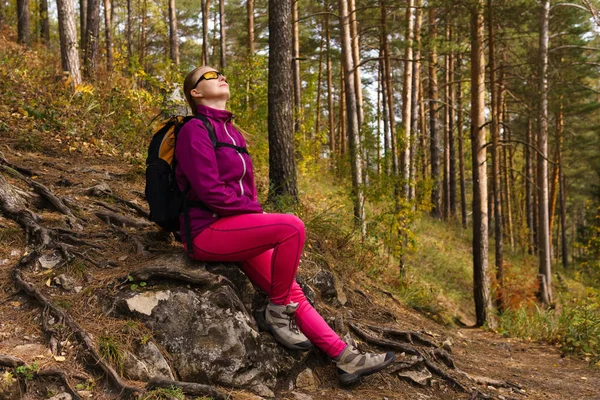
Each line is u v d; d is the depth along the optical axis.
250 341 3.05
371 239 7.48
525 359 5.75
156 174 3.10
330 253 5.91
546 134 17.28
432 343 4.44
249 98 10.52
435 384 3.80
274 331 3.21
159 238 3.74
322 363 3.49
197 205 3.06
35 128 6.08
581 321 6.68
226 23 31.06
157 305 2.98
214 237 3.03
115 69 10.48
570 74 16.02
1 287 3.12
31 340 2.78
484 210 10.72
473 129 11.12
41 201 4.00
